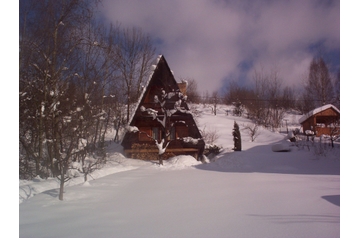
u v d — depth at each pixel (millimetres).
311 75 46906
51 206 8008
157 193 9695
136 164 20078
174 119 24000
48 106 12062
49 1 12055
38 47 11922
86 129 12117
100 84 13820
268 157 19047
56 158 11953
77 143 10977
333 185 9906
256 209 6922
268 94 52562
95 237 5430
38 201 8508
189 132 24422
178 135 24406
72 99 12375
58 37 12469
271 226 5578
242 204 7523
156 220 6445
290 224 5637
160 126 24375
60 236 5562
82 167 12695
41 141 12234
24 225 6363
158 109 24156
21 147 12578
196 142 22500
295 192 8742
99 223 6367
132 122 23703
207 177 13227
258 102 51688
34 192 9625
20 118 11555
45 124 12141
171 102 23719
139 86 35094
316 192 8617
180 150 23141
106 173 15250
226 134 36562
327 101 43812
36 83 12242
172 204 8000
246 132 37781
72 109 12055
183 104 23578
